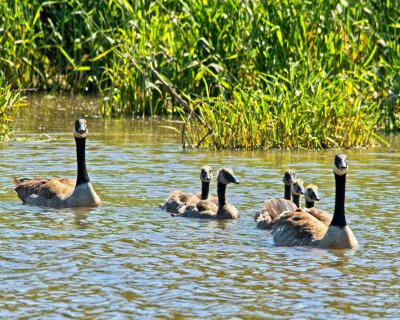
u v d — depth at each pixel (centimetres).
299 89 2622
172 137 2634
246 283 1266
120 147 2428
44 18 3466
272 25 2739
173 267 1338
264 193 1878
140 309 1152
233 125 2489
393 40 2912
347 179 2017
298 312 1150
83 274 1294
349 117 2545
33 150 2347
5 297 1191
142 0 3122
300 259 1396
